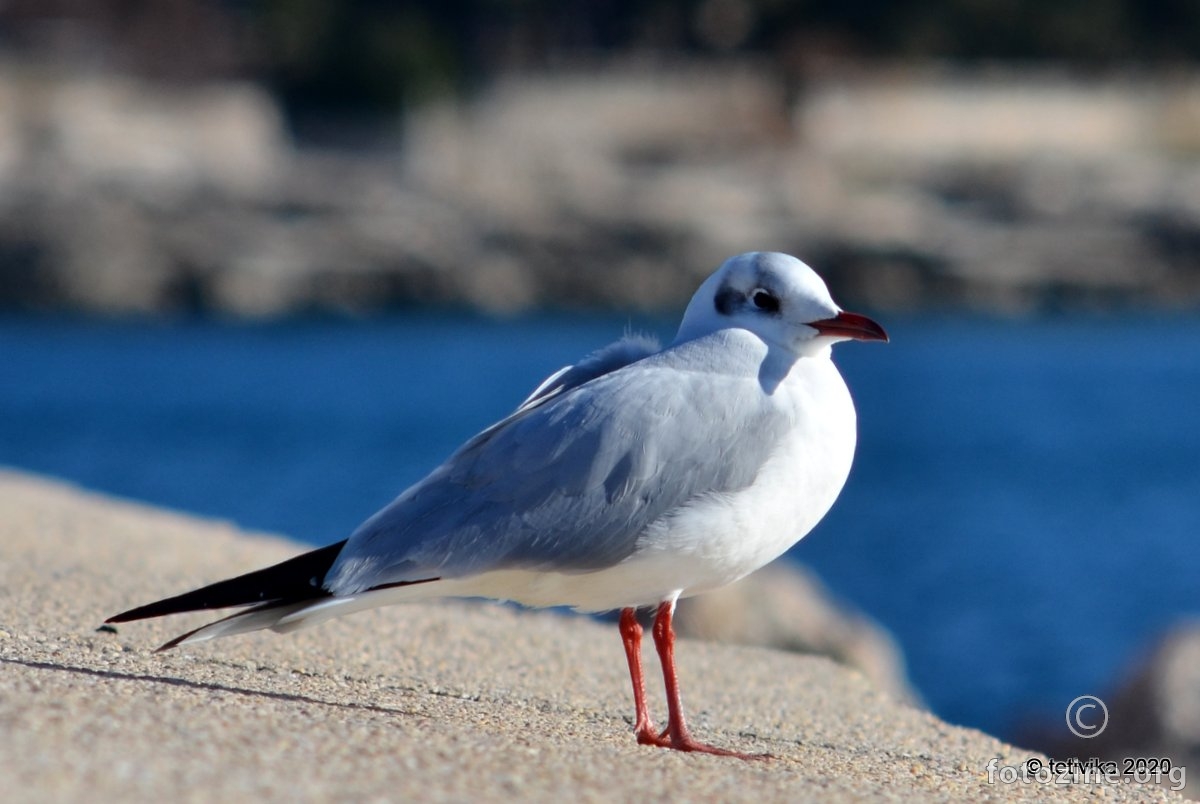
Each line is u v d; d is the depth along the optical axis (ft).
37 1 253.44
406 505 19.65
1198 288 202.08
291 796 14.24
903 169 216.95
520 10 261.44
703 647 29.32
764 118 227.40
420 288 193.67
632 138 224.33
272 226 194.49
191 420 115.03
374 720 18.28
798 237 197.88
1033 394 130.93
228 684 20.56
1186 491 90.68
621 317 193.98
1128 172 214.28
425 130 212.64
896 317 192.85
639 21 264.52
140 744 15.25
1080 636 58.75
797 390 19.90
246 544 34.96
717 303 20.62
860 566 71.77
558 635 28.04
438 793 14.96
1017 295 197.16
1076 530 79.87
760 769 18.63
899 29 249.75
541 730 19.76
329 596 19.12
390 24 227.61
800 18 253.44
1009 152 222.89
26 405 121.60
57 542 32.07
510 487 19.27
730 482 19.35
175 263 188.24
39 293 185.06
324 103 211.82
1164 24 261.03
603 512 19.15
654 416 19.34
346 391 130.52
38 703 16.40
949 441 109.19
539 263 196.34
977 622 60.80
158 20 254.47
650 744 19.85
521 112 229.66
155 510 42.04
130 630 23.99
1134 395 129.80
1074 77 254.47
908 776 19.92
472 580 19.35
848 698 25.98
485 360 152.66
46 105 217.36
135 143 209.77
